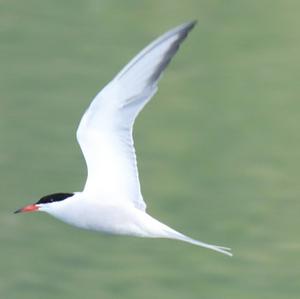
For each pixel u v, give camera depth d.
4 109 21.42
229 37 24.30
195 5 25.61
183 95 22.00
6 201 18.02
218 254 16.48
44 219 17.25
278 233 17.00
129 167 9.27
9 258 16.39
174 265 16.09
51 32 24.83
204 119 21.14
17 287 15.66
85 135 9.28
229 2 25.64
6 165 19.14
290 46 23.89
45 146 19.83
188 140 20.36
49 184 18.50
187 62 23.31
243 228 17.19
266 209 17.80
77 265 16.20
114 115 9.23
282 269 15.98
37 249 16.56
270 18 24.97
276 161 19.69
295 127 20.95
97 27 24.92
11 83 22.62
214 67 23.09
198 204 18.12
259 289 15.53
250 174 19.09
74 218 9.25
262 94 22.06
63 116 21.03
